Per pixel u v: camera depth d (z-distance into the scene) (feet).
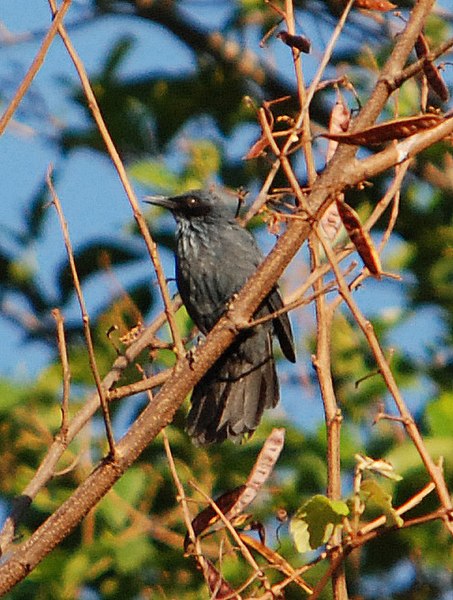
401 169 26.58
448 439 37.35
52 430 41.37
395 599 41.86
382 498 22.49
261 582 25.59
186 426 35.60
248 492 26.07
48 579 37.17
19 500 25.40
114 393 26.96
